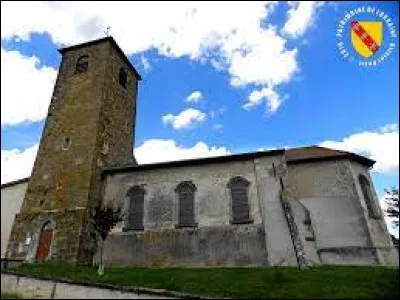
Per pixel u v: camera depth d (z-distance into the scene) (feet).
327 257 64.75
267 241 63.67
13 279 51.29
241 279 49.44
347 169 72.33
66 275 50.62
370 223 67.67
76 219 69.82
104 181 77.97
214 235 66.33
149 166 76.07
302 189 72.54
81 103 86.02
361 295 41.27
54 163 79.41
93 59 92.79
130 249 68.59
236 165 72.74
